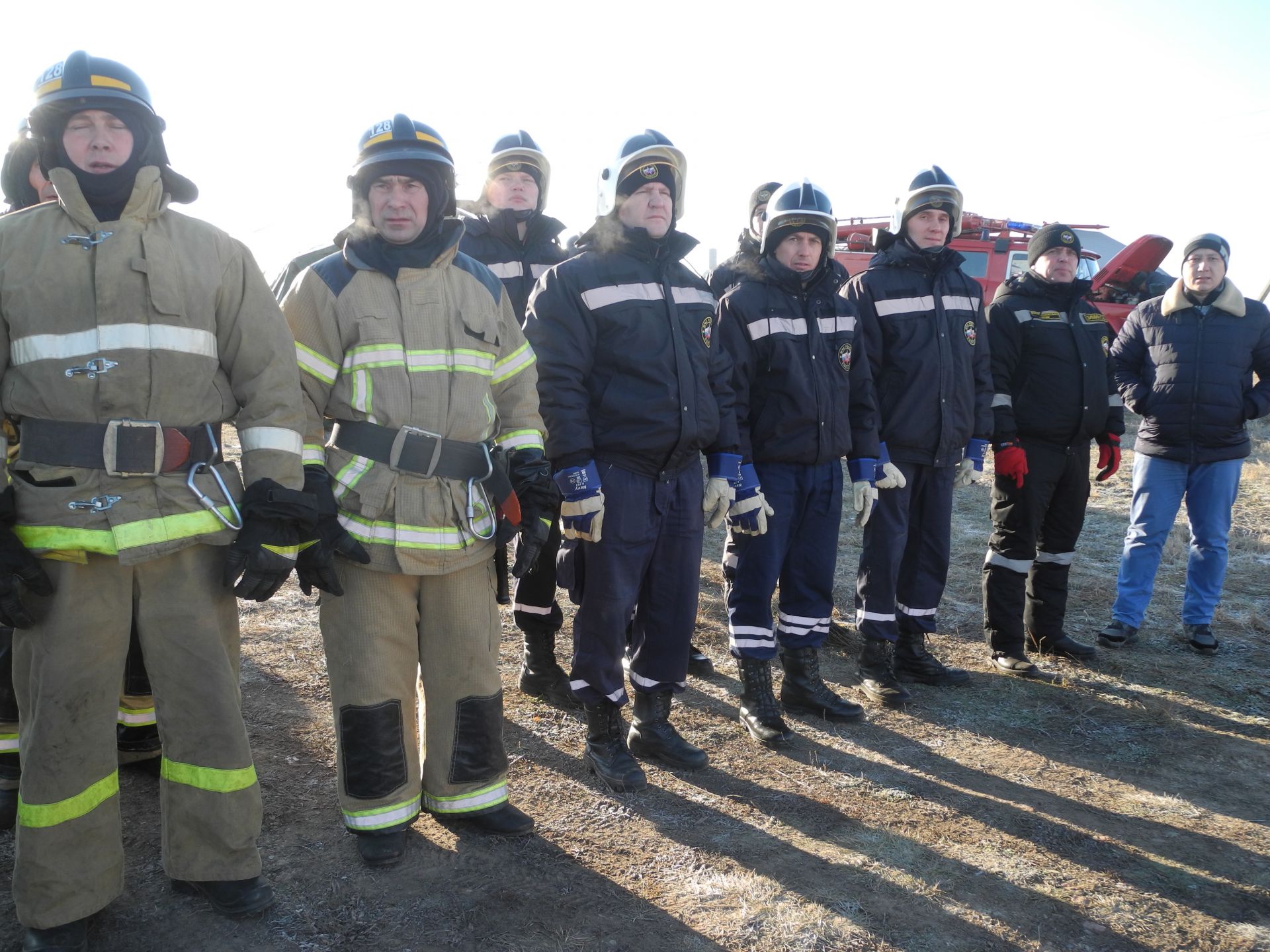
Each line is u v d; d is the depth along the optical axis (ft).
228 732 7.66
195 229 7.46
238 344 7.63
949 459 13.84
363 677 8.65
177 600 7.41
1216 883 9.18
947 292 13.82
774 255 12.32
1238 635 16.79
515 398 9.38
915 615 14.28
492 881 8.59
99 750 7.26
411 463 8.46
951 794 10.81
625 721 12.76
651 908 8.30
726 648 15.52
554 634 13.04
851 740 12.21
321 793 9.96
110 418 7.02
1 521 6.77
